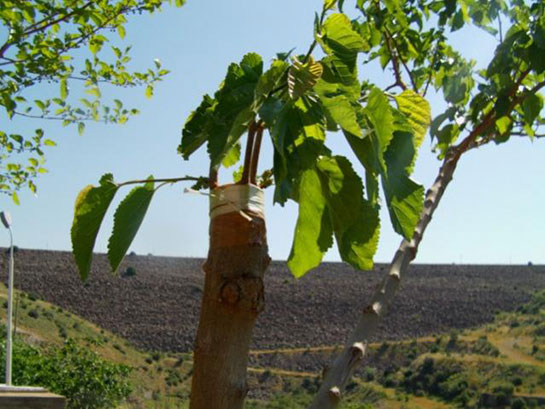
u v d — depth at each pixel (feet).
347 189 6.22
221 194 5.86
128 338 200.13
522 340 179.22
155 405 127.13
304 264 6.87
